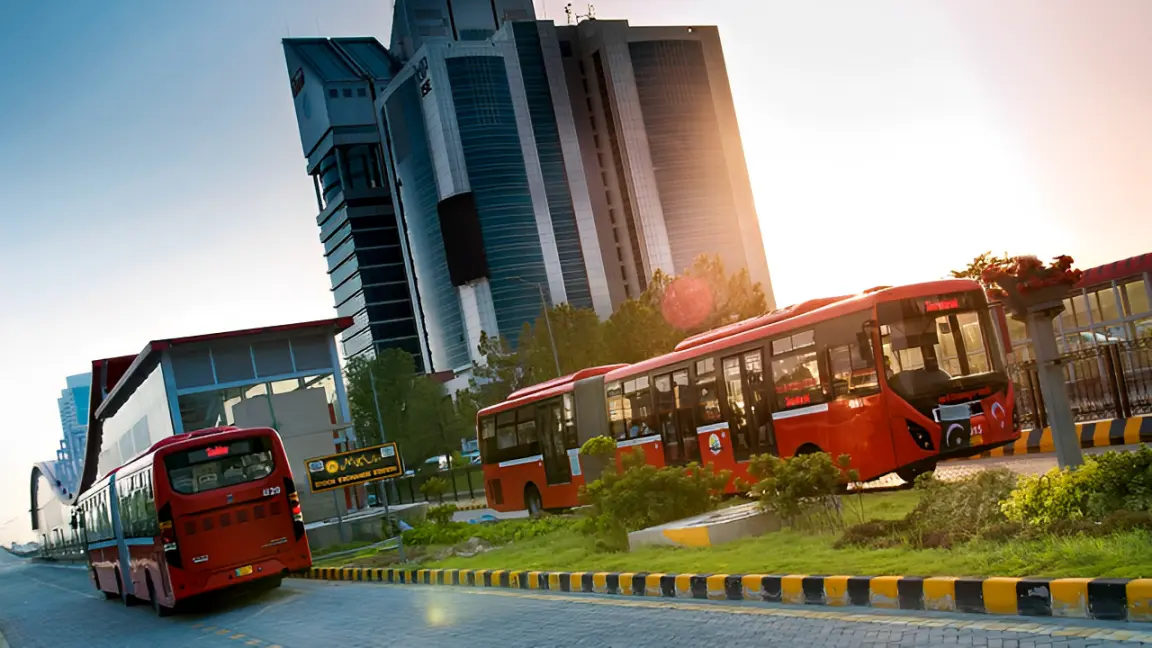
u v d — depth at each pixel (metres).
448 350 174.75
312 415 39.31
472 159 169.88
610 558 14.44
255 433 20.08
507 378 79.00
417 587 17.73
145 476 20.09
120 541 24.47
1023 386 23.16
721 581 10.66
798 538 12.35
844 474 13.27
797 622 8.67
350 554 27.11
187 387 40.09
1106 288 25.45
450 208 169.25
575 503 27.06
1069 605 7.23
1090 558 7.81
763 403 19.48
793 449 18.72
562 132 176.75
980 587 7.88
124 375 46.94
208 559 19.14
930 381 16.72
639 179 178.25
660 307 59.56
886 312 16.88
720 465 20.95
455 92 171.75
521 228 170.00
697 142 183.38
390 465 26.23
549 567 14.93
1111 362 18.91
